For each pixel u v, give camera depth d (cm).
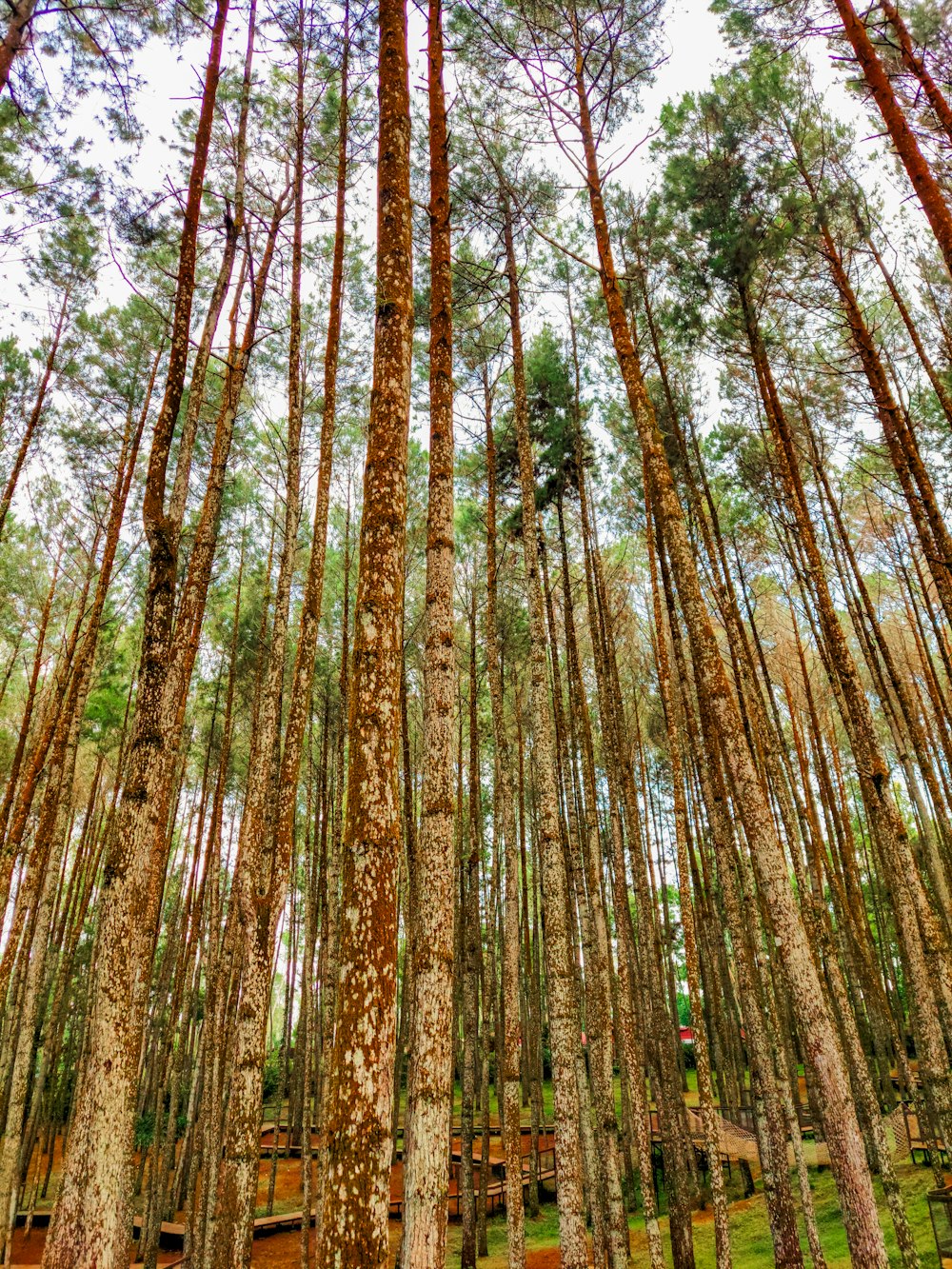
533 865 2033
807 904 976
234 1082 612
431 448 630
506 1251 1316
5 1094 1502
